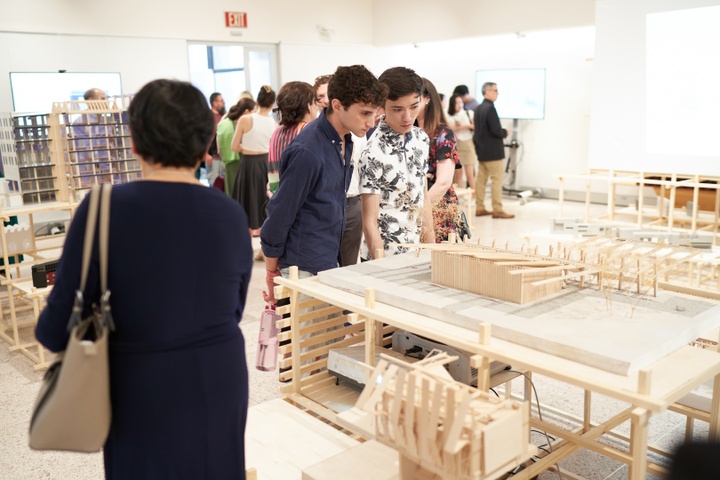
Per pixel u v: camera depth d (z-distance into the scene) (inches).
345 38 405.4
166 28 331.6
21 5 285.6
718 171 223.6
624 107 243.3
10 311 168.9
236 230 57.9
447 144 128.9
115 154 169.2
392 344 98.5
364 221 108.2
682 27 224.7
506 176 382.3
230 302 58.5
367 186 106.9
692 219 208.1
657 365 65.1
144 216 52.6
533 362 63.0
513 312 73.2
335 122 96.7
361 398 61.5
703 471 48.0
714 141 223.1
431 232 116.3
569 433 85.7
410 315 77.7
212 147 313.6
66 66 301.7
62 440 51.7
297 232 100.0
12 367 148.7
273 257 101.0
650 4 230.8
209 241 55.5
